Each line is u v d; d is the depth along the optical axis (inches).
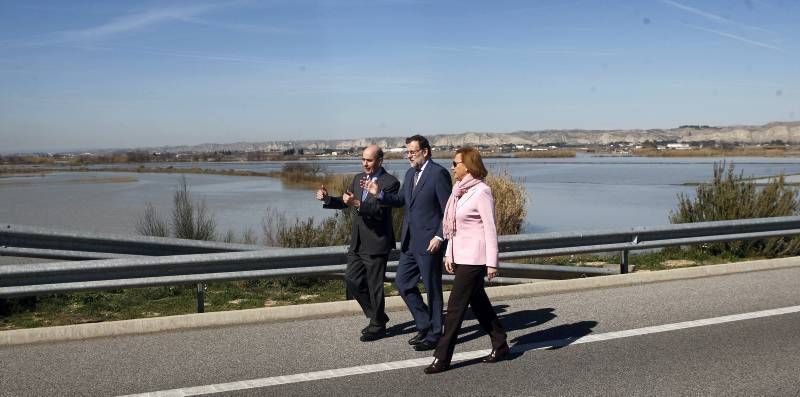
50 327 265.3
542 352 253.9
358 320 299.3
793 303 323.3
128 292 346.0
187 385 217.3
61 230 300.4
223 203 1310.3
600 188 1721.2
